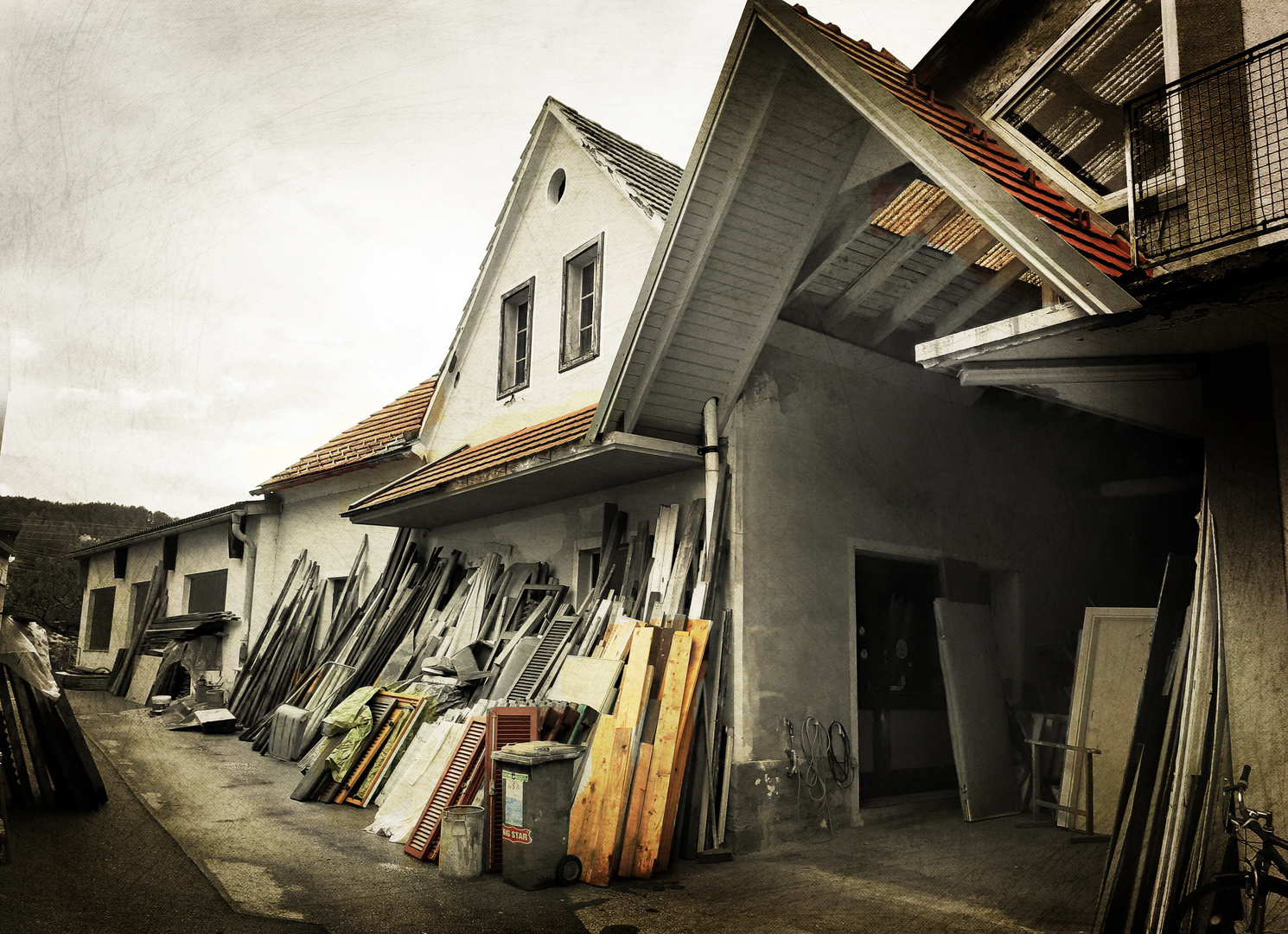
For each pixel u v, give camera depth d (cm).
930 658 598
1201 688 332
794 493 540
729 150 442
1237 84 348
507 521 763
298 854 404
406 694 625
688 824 475
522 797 415
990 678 457
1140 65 406
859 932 300
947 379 432
